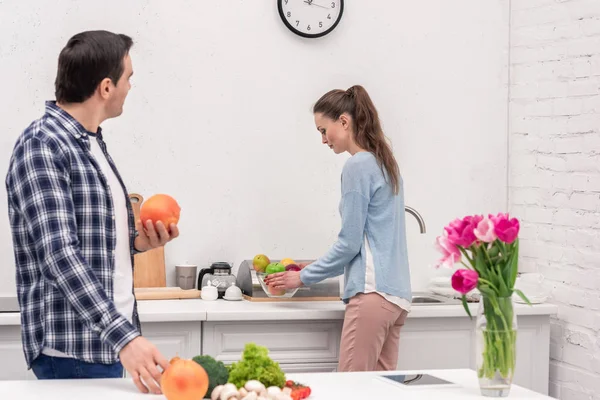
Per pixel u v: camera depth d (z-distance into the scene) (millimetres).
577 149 3449
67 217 1729
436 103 3838
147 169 3521
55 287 1803
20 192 1742
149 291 3350
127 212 1984
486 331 1717
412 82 3811
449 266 1728
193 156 3570
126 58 1941
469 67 3871
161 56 3533
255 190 3635
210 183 3590
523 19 3811
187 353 3021
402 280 2943
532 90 3744
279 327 3100
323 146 3705
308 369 3133
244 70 3621
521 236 3805
